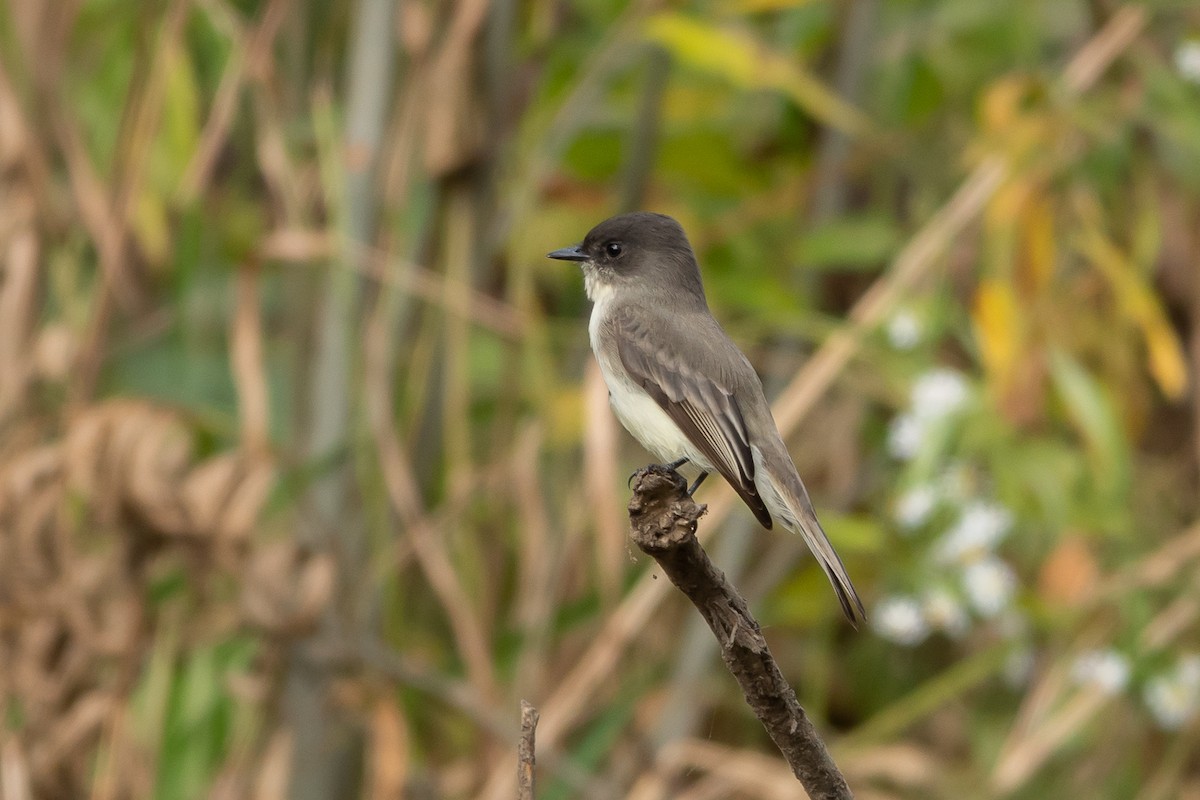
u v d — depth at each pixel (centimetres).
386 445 948
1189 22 1158
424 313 1030
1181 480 1210
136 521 927
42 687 936
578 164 1189
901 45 1233
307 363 1023
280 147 1023
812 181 1184
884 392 1105
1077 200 1074
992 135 1057
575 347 1177
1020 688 1191
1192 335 1231
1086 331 1125
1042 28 1273
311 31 1171
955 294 1138
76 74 1168
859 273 1291
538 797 988
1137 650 1034
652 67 1101
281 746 962
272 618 920
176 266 1055
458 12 1009
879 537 1048
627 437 1200
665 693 1041
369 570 986
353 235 980
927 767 1041
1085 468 1085
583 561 1082
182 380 1174
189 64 1086
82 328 1046
